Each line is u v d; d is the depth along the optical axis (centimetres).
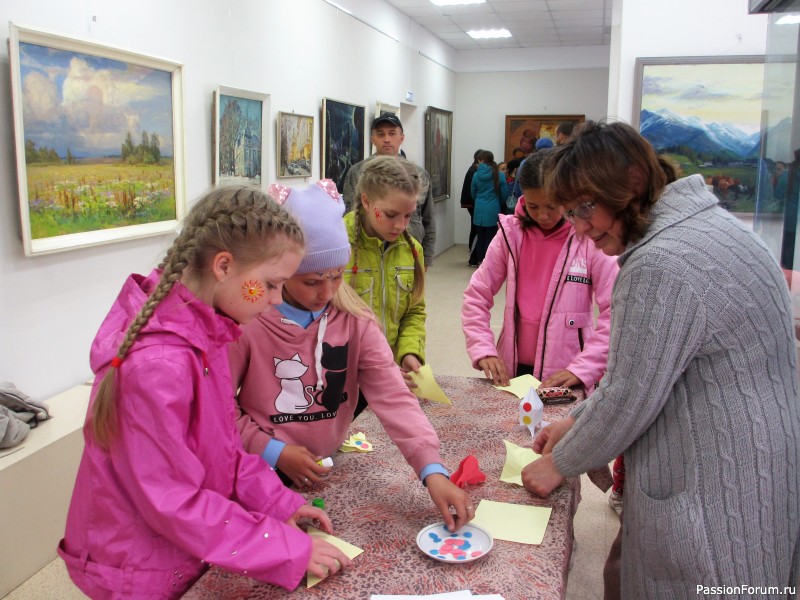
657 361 102
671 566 105
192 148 351
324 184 135
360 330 135
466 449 147
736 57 415
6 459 216
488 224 873
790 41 210
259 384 130
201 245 93
